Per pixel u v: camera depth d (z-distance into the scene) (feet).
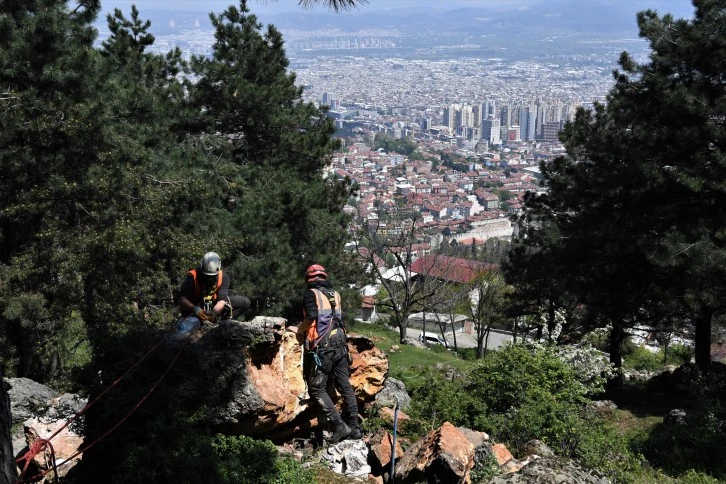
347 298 78.74
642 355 124.57
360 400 26.40
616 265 68.90
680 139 60.80
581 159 85.61
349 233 89.30
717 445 36.35
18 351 51.90
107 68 55.31
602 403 53.62
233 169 67.05
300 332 22.79
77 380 20.51
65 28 50.21
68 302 49.88
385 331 106.22
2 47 48.03
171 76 75.41
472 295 146.20
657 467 35.06
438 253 127.65
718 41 58.44
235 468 18.58
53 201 50.93
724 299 59.67
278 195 69.56
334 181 84.69
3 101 47.91
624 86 66.08
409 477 20.38
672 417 44.21
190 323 21.36
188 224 61.16
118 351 20.58
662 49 62.69
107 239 49.14
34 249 50.31
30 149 49.42
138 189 54.54
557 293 84.12
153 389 19.54
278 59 79.66
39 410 27.20
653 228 64.28
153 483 17.35
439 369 55.88
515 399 31.55
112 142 53.57
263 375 21.53
